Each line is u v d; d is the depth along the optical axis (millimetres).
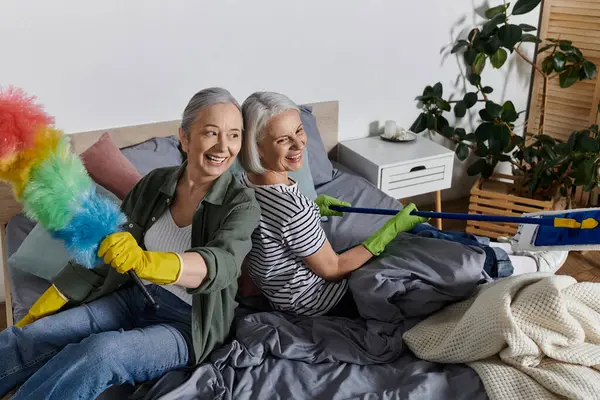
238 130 1662
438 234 2176
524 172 3451
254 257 1883
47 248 2143
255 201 1710
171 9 2746
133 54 2740
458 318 1865
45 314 1729
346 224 2561
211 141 1619
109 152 2459
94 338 1520
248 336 1797
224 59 2945
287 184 1897
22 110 1261
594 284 1831
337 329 1870
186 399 1571
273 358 1757
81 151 2729
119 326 1732
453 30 3482
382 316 1893
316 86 3236
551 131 3816
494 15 3424
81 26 2604
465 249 1986
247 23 2932
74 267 1738
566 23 3533
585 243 1797
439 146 3398
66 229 1324
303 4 3027
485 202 3385
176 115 2938
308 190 2736
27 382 1473
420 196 3826
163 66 2822
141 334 1592
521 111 3773
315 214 1844
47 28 2547
